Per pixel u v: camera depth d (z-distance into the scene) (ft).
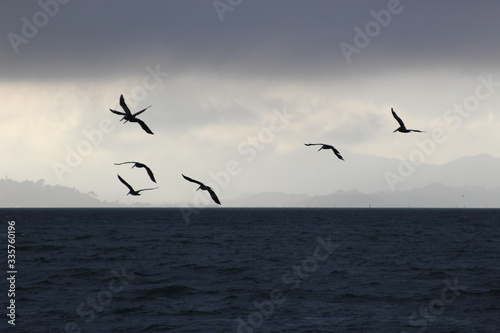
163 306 126.21
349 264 198.29
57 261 208.95
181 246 279.69
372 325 109.50
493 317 115.75
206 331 105.81
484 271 178.70
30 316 116.98
